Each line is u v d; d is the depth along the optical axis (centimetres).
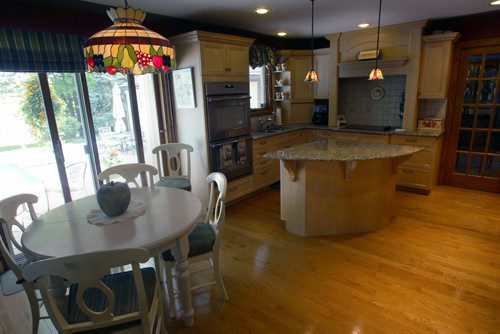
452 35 401
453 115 454
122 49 158
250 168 440
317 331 200
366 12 370
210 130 379
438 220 356
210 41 362
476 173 454
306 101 570
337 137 507
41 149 306
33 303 185
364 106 539
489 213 372
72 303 162
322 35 526
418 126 466
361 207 327
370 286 243
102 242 168
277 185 504
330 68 516
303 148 337
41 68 281
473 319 206
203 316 216
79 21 308
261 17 385
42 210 316
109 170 278
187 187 344
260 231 343
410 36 431
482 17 405
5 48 260
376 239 316
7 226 194
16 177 297
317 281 251
